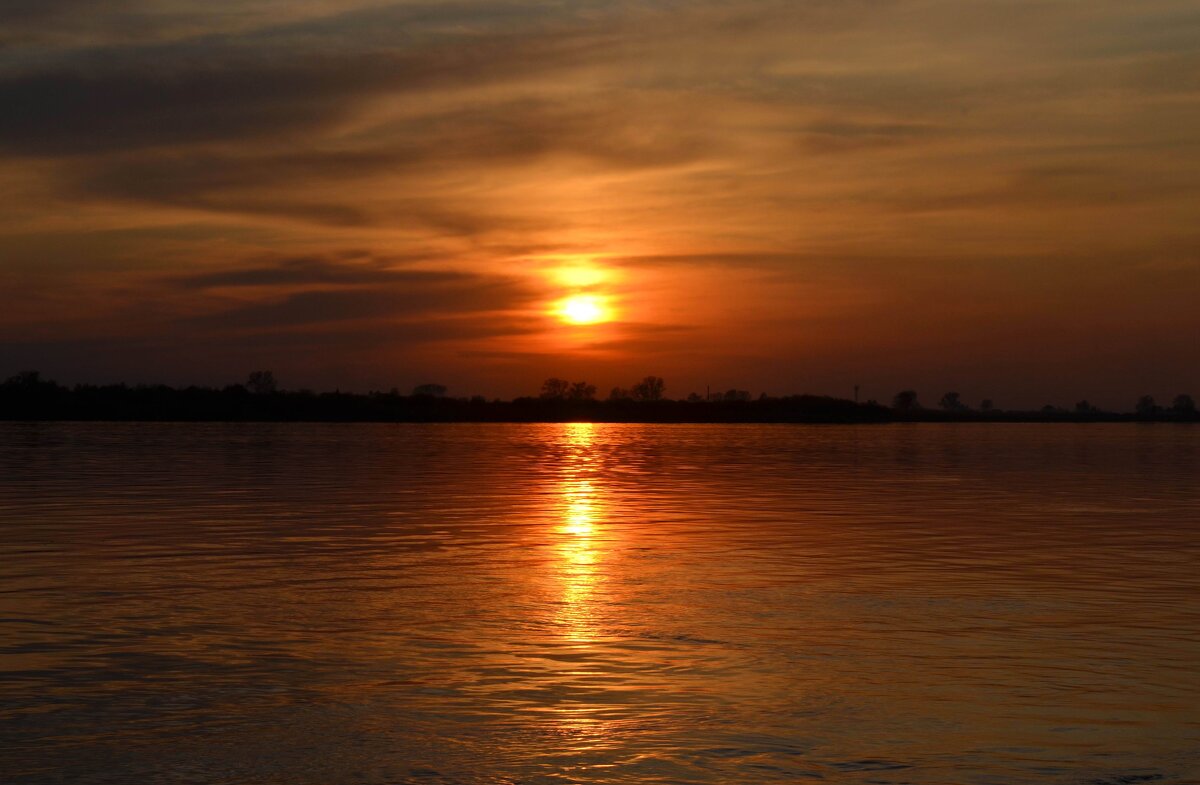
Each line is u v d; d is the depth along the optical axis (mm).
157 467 55406
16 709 11422
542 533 27078
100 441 91500
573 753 10094
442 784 9336
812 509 34219
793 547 24484
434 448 85125
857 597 17984
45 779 9406
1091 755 10062
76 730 10734
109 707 11500
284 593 18250
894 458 73062
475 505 35031
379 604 17250
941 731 10734
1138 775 9555
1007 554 23406
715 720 11094
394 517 30953
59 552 23234
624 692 12102
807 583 19391
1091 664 13406
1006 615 16484
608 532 27391
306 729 10781
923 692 12117
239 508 33469
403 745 10312
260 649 14125
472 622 15844
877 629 15414
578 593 18297
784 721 11062
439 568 21078
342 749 10195
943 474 54406
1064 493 41656
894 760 9914
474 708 11500
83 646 14266
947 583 19422
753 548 24266
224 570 20750
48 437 100938
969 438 128375
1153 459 72375
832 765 9797
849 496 39719
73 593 18172
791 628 15477
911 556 23000
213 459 63719
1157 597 18062
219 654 13844
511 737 10547
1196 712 11398
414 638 14781
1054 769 9695
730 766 9750
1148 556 23188
